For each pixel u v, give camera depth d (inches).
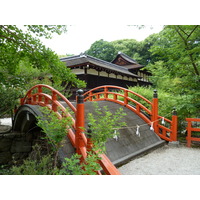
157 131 247.3
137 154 186.7
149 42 1159.6
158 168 161.6
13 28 181.0
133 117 252.4
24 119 230.5
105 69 641.0
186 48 263.7
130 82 895.1
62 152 137.4
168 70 276.1
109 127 119.5
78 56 705.0
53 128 120.2
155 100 246.5
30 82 331.0
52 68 203.8
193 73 264.7
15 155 242.7
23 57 209.0
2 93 277.0
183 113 262.7
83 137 137.9
